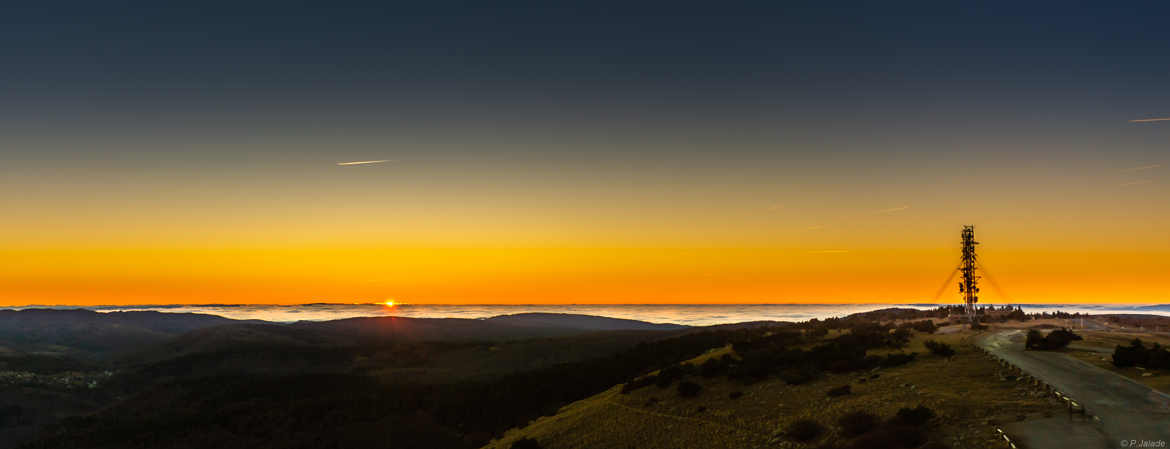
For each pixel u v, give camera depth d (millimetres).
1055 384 33781
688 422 41844
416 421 77625
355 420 83875
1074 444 24516
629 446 40312
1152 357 37312
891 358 45875
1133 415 27609
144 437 88000
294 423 85625
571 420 51312
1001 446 25578
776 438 34656
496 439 60125
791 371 48000
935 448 26531
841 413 35625
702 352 75500
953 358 44594
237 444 79875
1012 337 56000
